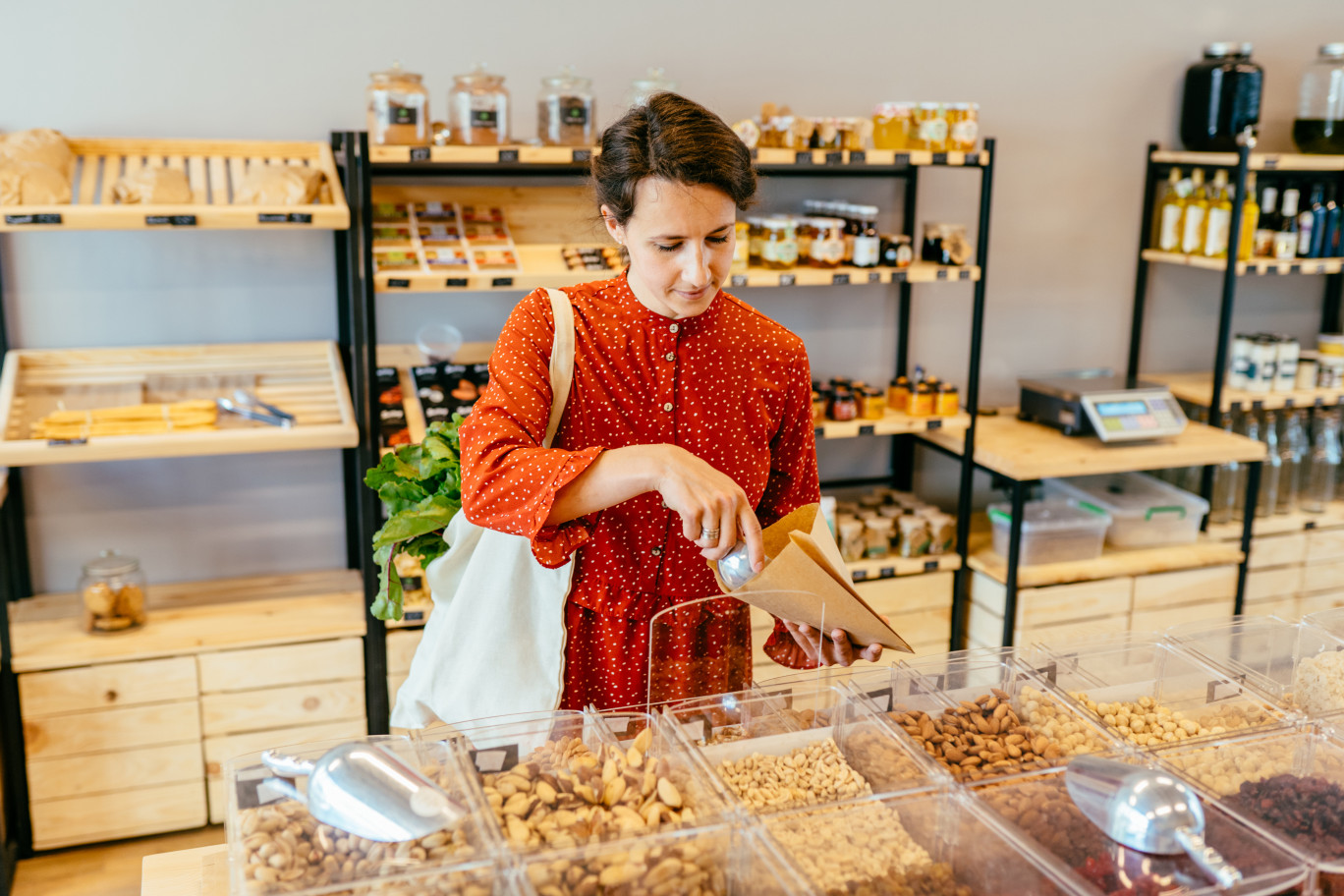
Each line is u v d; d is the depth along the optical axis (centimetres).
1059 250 356
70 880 254
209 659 263
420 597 273
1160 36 348
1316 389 352
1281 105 369
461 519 158
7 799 259
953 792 118
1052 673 147
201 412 256
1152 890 102
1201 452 315
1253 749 127
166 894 120
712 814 113
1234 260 323
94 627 264
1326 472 357
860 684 140
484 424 136
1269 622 161
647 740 125
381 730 275
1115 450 310
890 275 293
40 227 228
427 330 295
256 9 270
